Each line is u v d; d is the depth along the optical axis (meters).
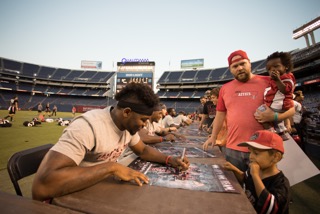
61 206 0.79
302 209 2.54
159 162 1.48
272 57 2.12
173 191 0.96
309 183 3.46
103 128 1.17
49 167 0.89
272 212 1.19
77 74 48.16
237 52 2.09
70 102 41.94
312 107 17.19
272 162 1.37
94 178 0.94
